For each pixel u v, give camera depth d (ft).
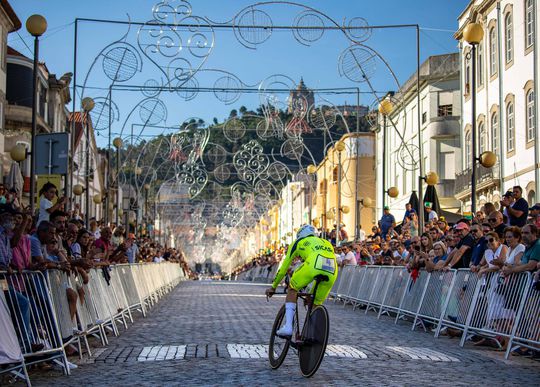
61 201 45.68
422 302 51.83
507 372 32.50
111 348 39.58
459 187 131.03
